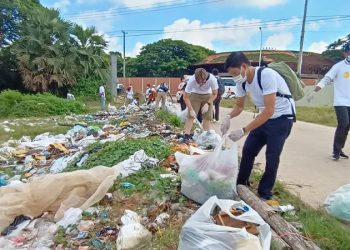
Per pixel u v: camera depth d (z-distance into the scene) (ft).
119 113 51.24
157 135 25.70
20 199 12.30
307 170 17.51
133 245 10.05
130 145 18.43
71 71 91.30
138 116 42.14
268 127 12.15
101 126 36.09
